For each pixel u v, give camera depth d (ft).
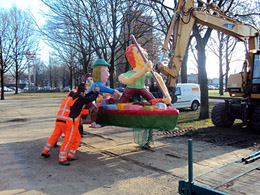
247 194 11.57
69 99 16.78
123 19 43.96
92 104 17.20
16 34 96.68
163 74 24.59
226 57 104.32
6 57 91.81
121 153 18.90
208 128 29.35
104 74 17.97
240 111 27.27
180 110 50.49
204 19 26.32
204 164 16.03
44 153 17.35
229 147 20.43
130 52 17.79
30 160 17.11
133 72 17.72
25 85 272.51
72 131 16.33
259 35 29.96
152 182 13.17
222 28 27.45
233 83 29.48
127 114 16.29
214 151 19.20
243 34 28.40
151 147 20.61
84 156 18.17
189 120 36.06
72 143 17.11
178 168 15.33
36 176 14.06
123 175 14.24
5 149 20.03
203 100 37.45
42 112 47.75
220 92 104.12
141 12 43.91
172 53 24.95
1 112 47.73
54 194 11.73
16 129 29.48
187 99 48.93
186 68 55.98
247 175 13.97
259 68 26.76
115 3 41.68
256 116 25.21
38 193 11.82
